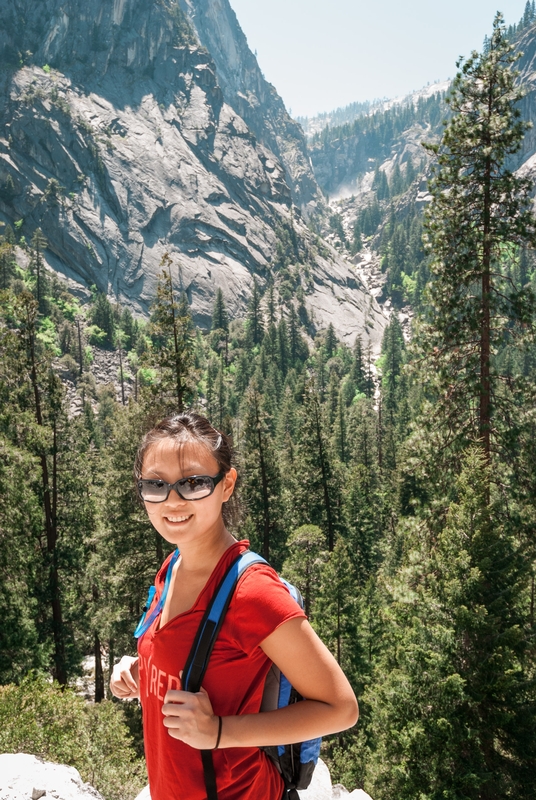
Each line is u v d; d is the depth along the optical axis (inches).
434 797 434.0
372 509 1909.4
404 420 3467.0
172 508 78.4
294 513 1590.8
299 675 73.5
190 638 76.0
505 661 448.8
